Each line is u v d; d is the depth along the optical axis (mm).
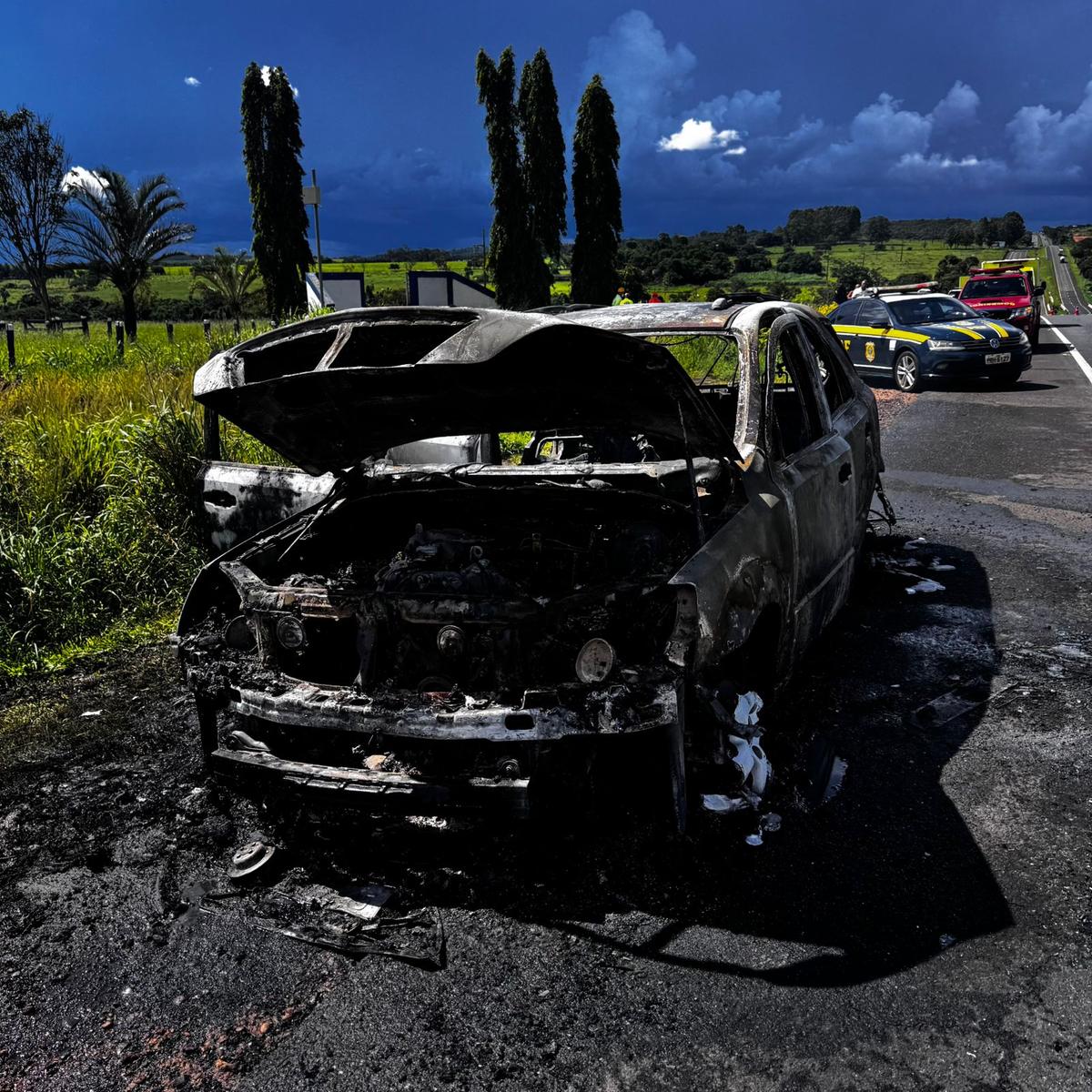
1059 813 3537
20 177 35469
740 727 3627
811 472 4332
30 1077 2516
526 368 3047
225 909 3166
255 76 34406
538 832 3428
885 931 2918
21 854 3561
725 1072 2424
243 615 3574
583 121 36469
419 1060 2500
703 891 3125
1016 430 11852
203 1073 2500
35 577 6023
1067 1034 2496
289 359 3631
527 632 3150
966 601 5859
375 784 3156
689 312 4668
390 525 4488
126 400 9953
